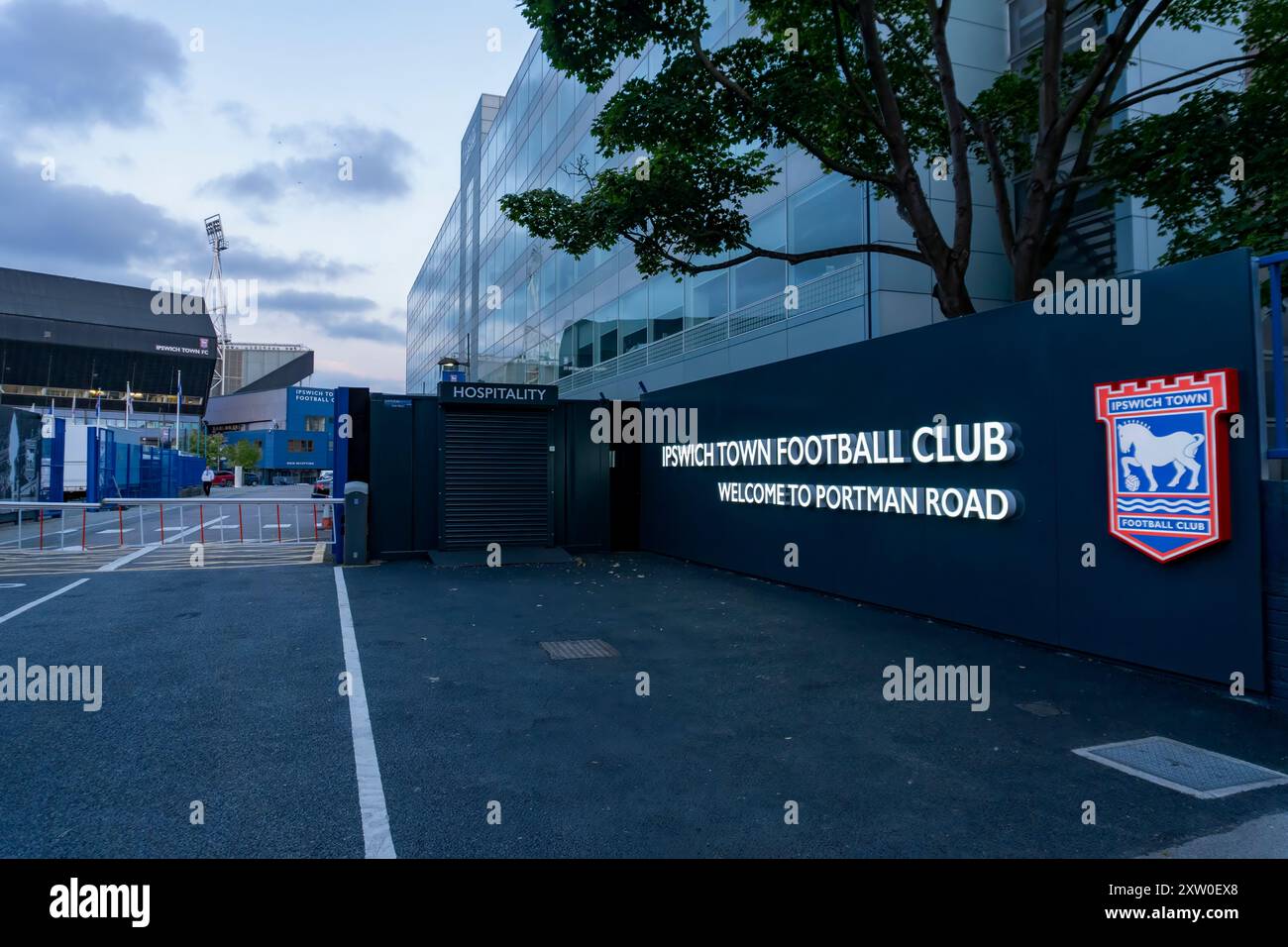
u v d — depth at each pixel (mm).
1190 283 5691
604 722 5031
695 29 9688
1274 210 7520
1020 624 7184
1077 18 13438
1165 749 4535
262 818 3586
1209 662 5617
